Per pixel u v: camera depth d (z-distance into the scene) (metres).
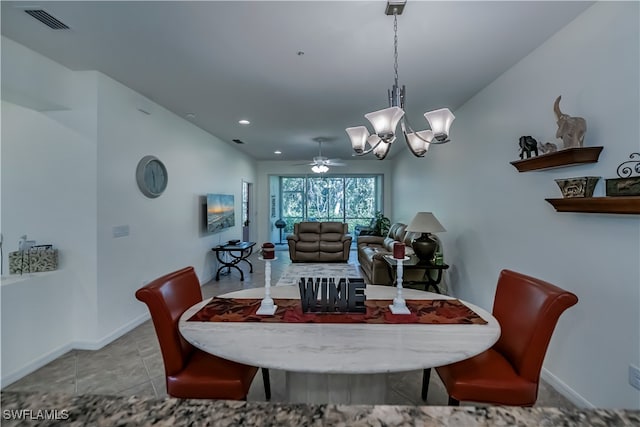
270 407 0.65
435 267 3.66
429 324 1.54
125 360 2.52
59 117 2.70
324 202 9.09
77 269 2.71
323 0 1.74
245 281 5.11
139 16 1.90
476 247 3.23
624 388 1.63
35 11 1.84
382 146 2.64
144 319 3.35
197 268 4.72
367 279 5.24
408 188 6.41
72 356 2.58
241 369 1.56
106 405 0.66
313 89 3.11
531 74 2.34
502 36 2.11
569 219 1.98
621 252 1.64
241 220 7.02
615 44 1.66
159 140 3.66
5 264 2.73
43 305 2.46
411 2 1.75
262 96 3.32
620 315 1.65
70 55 2.41
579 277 1.91
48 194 2.71
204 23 1.97
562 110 2.03
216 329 1.48
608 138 1.70
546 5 1.78
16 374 2.24
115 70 2.67
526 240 2.41
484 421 0.62
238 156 6.80
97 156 2.69
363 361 1.19
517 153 2.52
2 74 2.14
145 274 3.39
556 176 2.10
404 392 2.10
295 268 5.15
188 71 2.70
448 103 3.49
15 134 2.73
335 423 0.60
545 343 1.42
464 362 1.58
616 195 1.57
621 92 1.63
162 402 0.67
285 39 2.16
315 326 1.52
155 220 3.59
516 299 1.64
